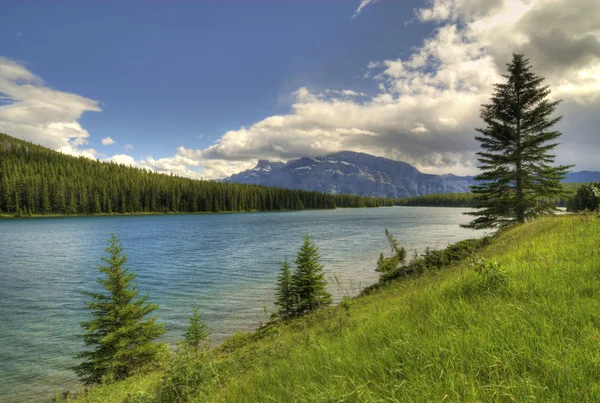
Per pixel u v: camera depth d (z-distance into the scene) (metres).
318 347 4.77
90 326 17.22
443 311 4.54
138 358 17.19
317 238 69.50
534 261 6.61
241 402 3.72
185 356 6.96
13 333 22.44
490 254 11.60
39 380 16.75
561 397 2.14
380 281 21.70
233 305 27.55
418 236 68.06
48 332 22.61
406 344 3.42
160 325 18.80
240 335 17.64
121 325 17.61
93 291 32.44
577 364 2.37
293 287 24.36
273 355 5.97
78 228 95.56
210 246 60.75
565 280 4.77
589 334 2.83
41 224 108.81
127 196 164.50
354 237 70.25
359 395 2.62
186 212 178.88
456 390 2.45
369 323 5.81
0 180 136.38
